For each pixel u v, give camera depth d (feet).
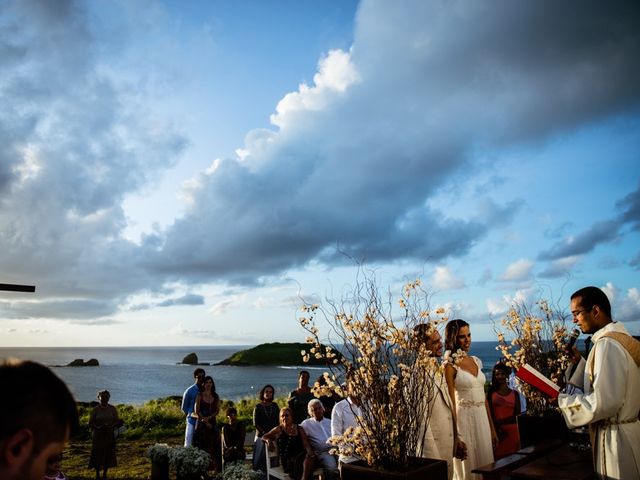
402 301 11.44
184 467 23.54
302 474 21.66
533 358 15.01
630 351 9.89
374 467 10.28
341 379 10.79
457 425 13.88
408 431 10.51
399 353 10.98
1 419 2.69
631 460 9.60
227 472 22.94
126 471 31.50
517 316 15.53
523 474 10.16
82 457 35.68
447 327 14.33
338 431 17.35
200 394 29.30
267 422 26.53
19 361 2.97
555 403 10.90
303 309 10.69
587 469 10.39
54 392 2.90
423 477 9.80
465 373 13.99
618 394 9.58
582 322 10.76
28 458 2.76
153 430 46.42
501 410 17.51
